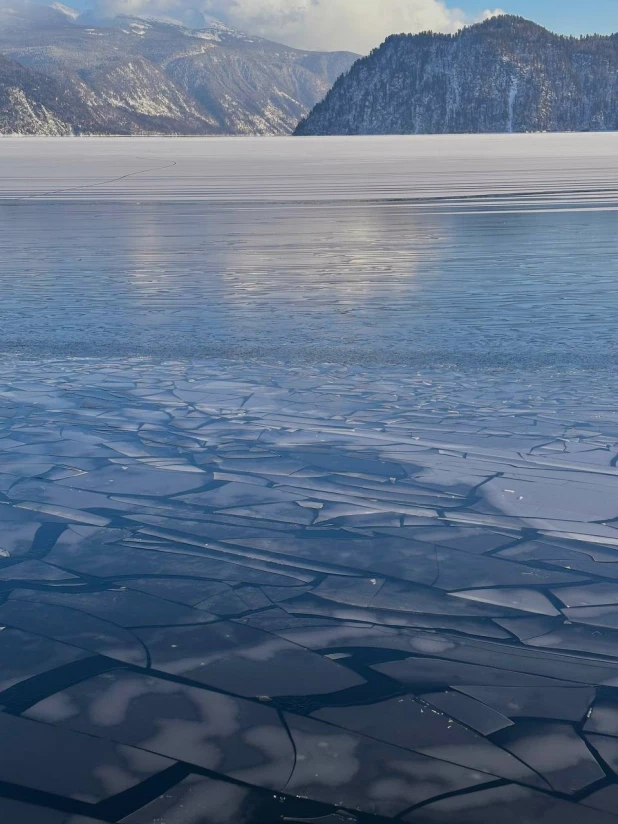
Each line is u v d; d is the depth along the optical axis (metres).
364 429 3.63
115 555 2.45
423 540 2.53
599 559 2.39
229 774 1.54
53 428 3.71
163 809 1.46
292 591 2.22
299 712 1.71
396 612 2.11
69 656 1.93
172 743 1.62
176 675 1.85
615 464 3.15
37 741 1.63
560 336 5.22
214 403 4.05
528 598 2.18
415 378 4.41
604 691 1.78
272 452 3.36
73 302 6.58
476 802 1.47
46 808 1.46
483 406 3.91
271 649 1.95
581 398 3.99
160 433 3.62
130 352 5.05
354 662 1.89
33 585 2.27
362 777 1.53
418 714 1.70
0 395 4.23
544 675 1.83
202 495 2.91
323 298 6.64
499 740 1.62
